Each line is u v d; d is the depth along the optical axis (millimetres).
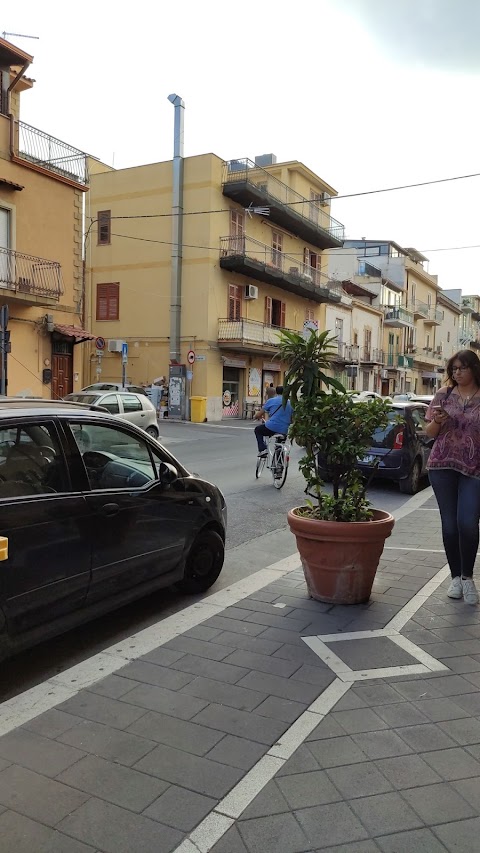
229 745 2832
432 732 2943
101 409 4453
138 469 4520
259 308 32719
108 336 30844
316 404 4656
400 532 7355
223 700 3242
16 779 2586
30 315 19594
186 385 28547
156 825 2322
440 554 6215
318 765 2682
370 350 48000
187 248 28625
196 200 28266
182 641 4000
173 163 28375
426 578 5359
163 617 4555
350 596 4660
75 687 3396
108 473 4215
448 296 79688
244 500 9391
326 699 3244
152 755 2754
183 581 4918
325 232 36719
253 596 4906
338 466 4758
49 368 20375
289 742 2854
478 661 3707
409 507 9242
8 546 3279
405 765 2684
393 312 50281
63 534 3635
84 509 3807
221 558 5273
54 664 3795
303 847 2213
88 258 31109
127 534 4160
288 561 6020
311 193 37375
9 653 3338
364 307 46375
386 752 2777
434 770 2648
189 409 28547
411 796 2479
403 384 56562
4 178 18156
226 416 30484
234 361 30328
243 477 11625
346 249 51250
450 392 4727
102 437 4238
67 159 20859
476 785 2551
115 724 3014
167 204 28859
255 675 3520
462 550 4660
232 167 32375
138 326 29984
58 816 2365
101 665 3662
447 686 3395
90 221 30938
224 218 29016
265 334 30578
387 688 3369
